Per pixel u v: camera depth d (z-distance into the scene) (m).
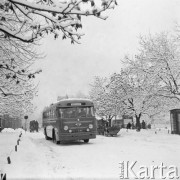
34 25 4.99
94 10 4.36
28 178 9.48
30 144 22.08
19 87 14.63
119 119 67.75
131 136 35.25
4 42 10.45
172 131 35.62
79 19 4.69
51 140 29.81
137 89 36.50
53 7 4.48
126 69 39.66
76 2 4.38
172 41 33.59
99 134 43.66
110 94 44.91
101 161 14.04
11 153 16.08
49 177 9.82
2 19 5.24
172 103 38.06
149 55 33.47
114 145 22.72
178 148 19.94
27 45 11.22
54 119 24.58
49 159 14.99
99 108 48.03
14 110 30.55
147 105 39.47
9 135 34.88
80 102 23.50
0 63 6.04
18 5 4.80
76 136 23.05
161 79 32.59
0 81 13.33
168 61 32.12
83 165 12.98
